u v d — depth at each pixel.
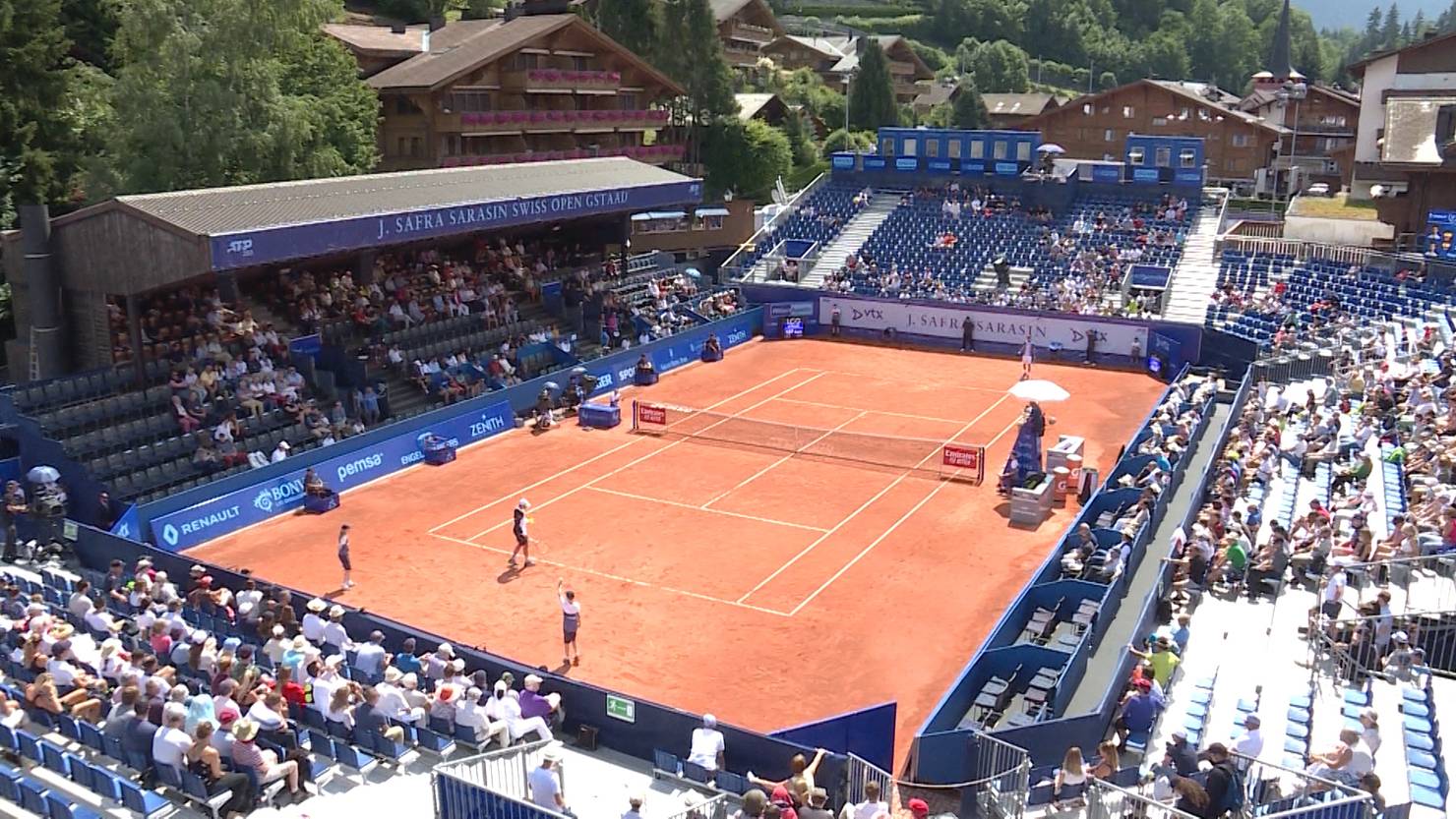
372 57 74.19
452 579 31.64
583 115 76.56
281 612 25.19
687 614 29.36
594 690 22.20
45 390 37.44
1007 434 45.78
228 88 52.25
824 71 147.25
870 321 64.25
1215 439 43.22
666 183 58.56
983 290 64.12
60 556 32.50
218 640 26.16
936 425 47.00
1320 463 37.28
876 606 29.80
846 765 19.58
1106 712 22.52
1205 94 138.62
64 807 16.97
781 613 29.39
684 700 25.05
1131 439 40.56
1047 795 19.45
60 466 35.09
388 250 52.84
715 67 89.44
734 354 60.41
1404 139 62.91
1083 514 32.41
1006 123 142.38
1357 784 18.72
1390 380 42.31
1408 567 26.91
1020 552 33.47
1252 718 20.09
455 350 50.03
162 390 39.69
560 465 41.88
